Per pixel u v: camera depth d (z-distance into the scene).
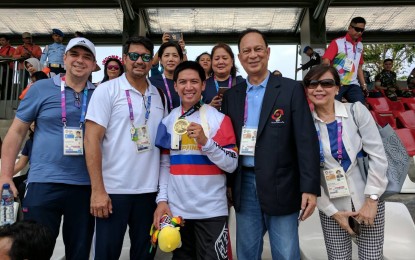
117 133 2.10
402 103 6.96
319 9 7.81
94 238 2.10
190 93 2.12
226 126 2.10
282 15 8.64
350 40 4.57
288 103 2.03
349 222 1.98
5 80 7.04
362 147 2.06
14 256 1.34
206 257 2.00
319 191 1.92
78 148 2.14
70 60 2.19
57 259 2.64
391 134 2.13
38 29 9.28
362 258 2.04
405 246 2.77
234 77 3.33
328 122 2.10
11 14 8.53
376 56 14.94
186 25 9.06
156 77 2.96
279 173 2.00
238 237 2.17
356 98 4.46
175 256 2.14
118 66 3.74
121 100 2.14
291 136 2.04
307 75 2.12
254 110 2.15
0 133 6.27
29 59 6.22
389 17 8.80
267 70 2.19
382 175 1.95
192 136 1.90
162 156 2.23
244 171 2.14
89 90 2.30
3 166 2.12
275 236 2.04
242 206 2.14
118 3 8.02
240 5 7.98
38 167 2.11
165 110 2.36
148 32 9.35
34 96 2.19
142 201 2.14
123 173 2.08
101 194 2.00
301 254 2.72
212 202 2.03
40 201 2.06
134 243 2.16
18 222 1.44
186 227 2.13
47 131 2.16
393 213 2.92
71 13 8.52
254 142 2.07
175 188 2.08
